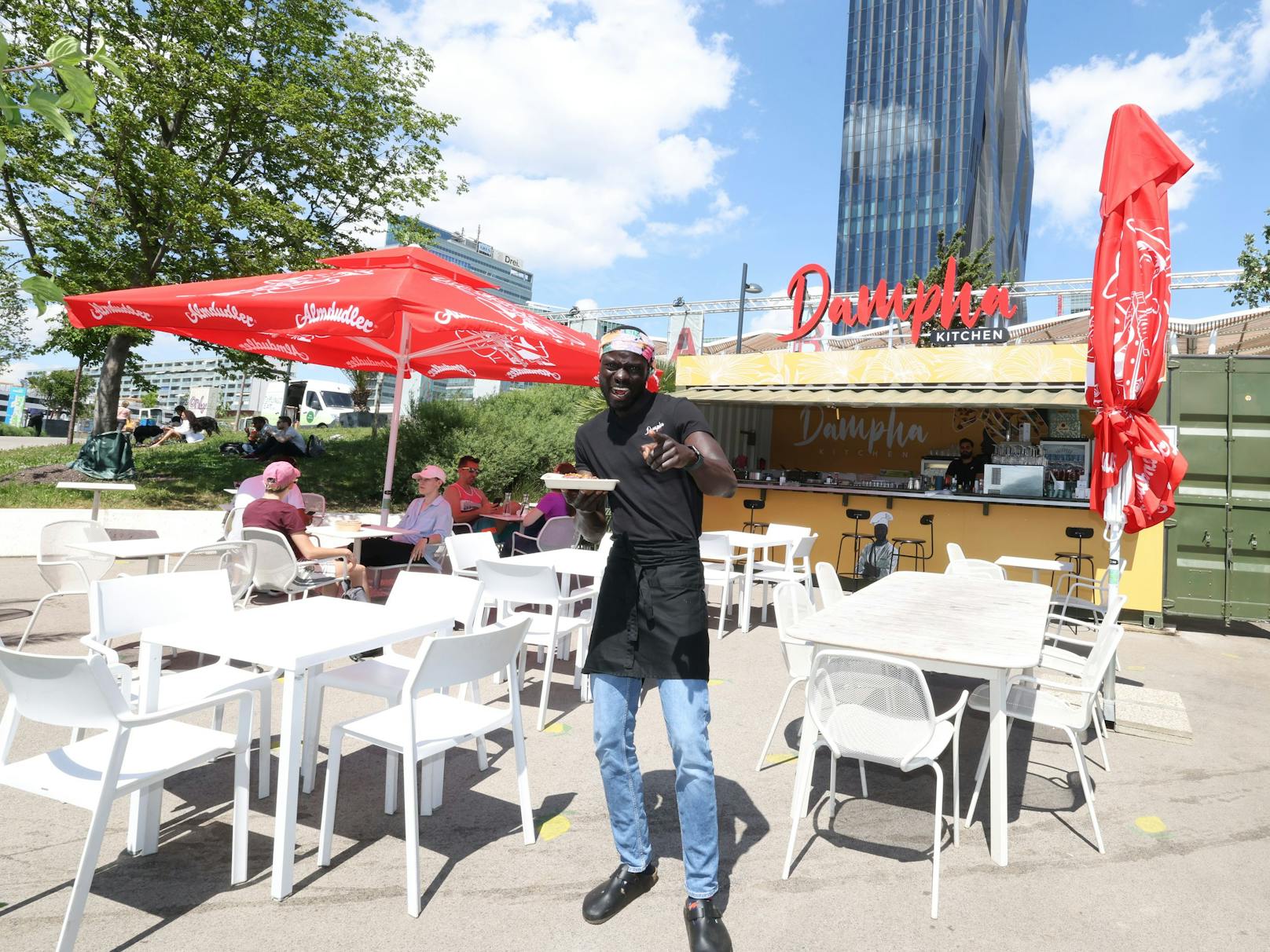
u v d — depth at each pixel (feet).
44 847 8.85
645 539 7.80
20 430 119.03
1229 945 7.90
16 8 37.86
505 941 7.45
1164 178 15.46
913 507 31.83
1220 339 52.24
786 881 8.92
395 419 21.89
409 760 7.91
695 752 7.49
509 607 15.23
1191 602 26.18
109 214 42.52
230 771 11.26
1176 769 13.19
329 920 7.70
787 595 12.78
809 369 33.12
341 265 20.30
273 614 9.96
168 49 41.19
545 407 58.18
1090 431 36.96
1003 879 9.16
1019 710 10.93
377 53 49.80
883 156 331.36
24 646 17.01
